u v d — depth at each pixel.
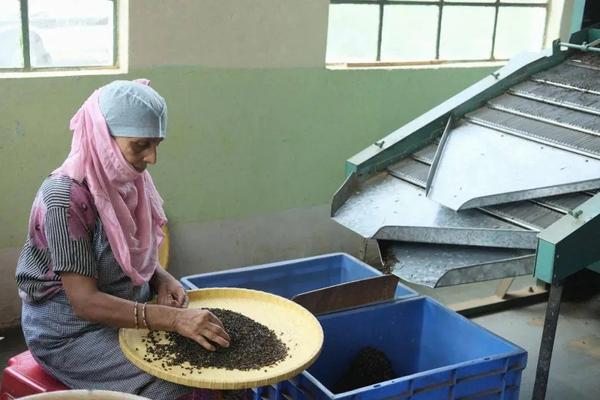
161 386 2.08
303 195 4.23
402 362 2.87
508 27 4.81
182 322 2.05
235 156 3.95
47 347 2.14
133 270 2.11
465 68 4.58
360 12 4.24
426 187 2.86
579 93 3.25
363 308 2.73
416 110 4.47
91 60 3.54
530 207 2.71
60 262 1.99
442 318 2.76
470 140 3.12
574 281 4.30
